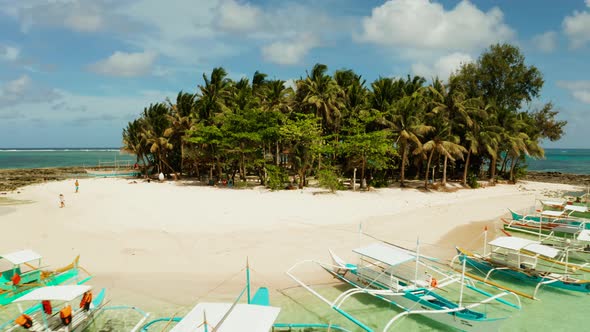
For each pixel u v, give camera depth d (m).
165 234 21.34
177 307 13.32
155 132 51.53
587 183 54.97
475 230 24.80
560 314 13.52
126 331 11.91
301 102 48.69
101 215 26.12
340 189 38.88
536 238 23.14
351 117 42.69
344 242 20.62
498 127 45.19
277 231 22.36
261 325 9.59
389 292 13.42
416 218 27.36
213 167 47.16
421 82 52.22
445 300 13.08
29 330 11.07
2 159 133.25
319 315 13.13
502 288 15.09
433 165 45.44
